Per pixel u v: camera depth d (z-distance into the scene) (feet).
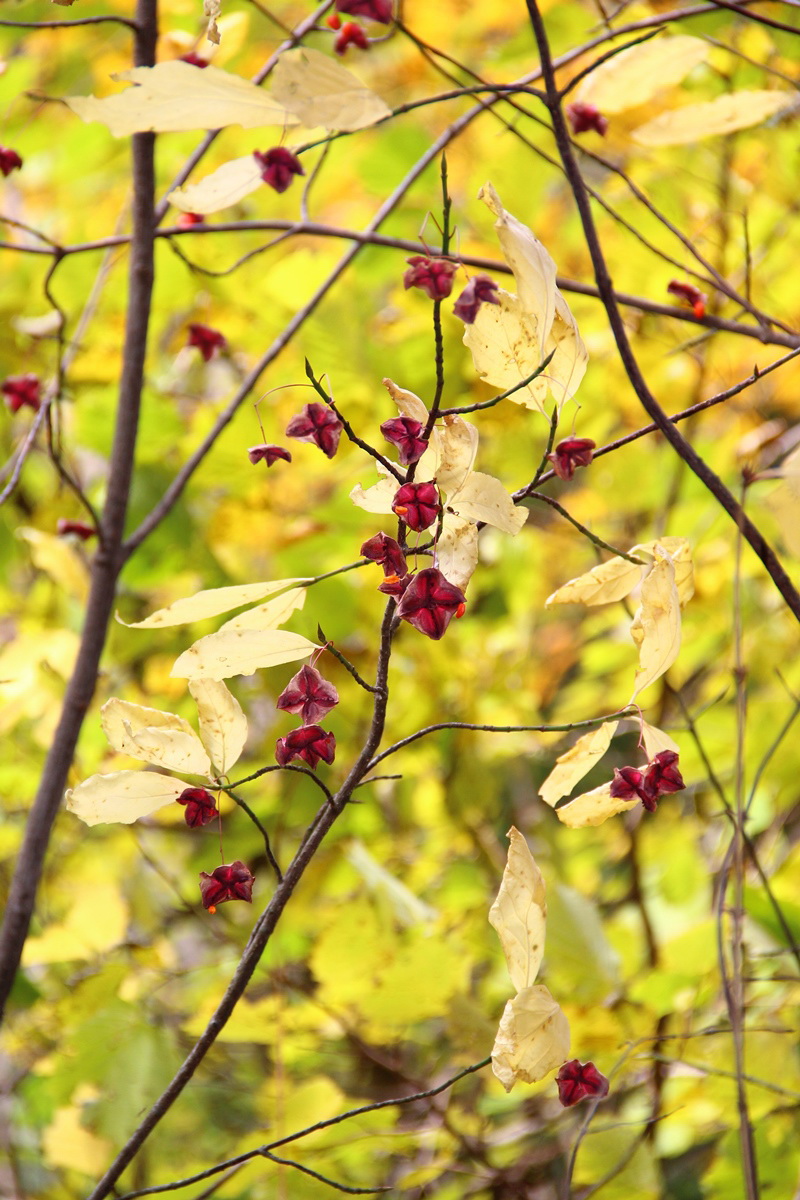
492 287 3.82
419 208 5.71
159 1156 4.88
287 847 5.82
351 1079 5.70
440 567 3.81
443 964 4.66
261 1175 4.63
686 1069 4.69
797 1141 4.66
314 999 4.91
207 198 3.98
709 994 4.75
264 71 4.39
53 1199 5.38
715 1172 4.68
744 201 5.57
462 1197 5.16
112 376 5.58
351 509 5.39
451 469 3.80
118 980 4.82
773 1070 4.66
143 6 4.25
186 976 5.85
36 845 4.21
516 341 3.84
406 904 5.13
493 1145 5.15
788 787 5.68
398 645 5.80
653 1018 4.73
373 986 4.69
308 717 3.87
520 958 3.87
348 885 5.78
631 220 5.54
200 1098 5.05
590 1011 4.68
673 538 3.96
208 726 3.89
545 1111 5.56
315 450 5.66
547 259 3.84
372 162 5.60
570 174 4.03
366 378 5.51
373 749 3.90
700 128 4.44
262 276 5.56
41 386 5.16
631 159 5.66
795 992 4.74
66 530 4.64
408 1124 5.22
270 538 5.76
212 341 4.68
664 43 4.45
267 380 5.64
